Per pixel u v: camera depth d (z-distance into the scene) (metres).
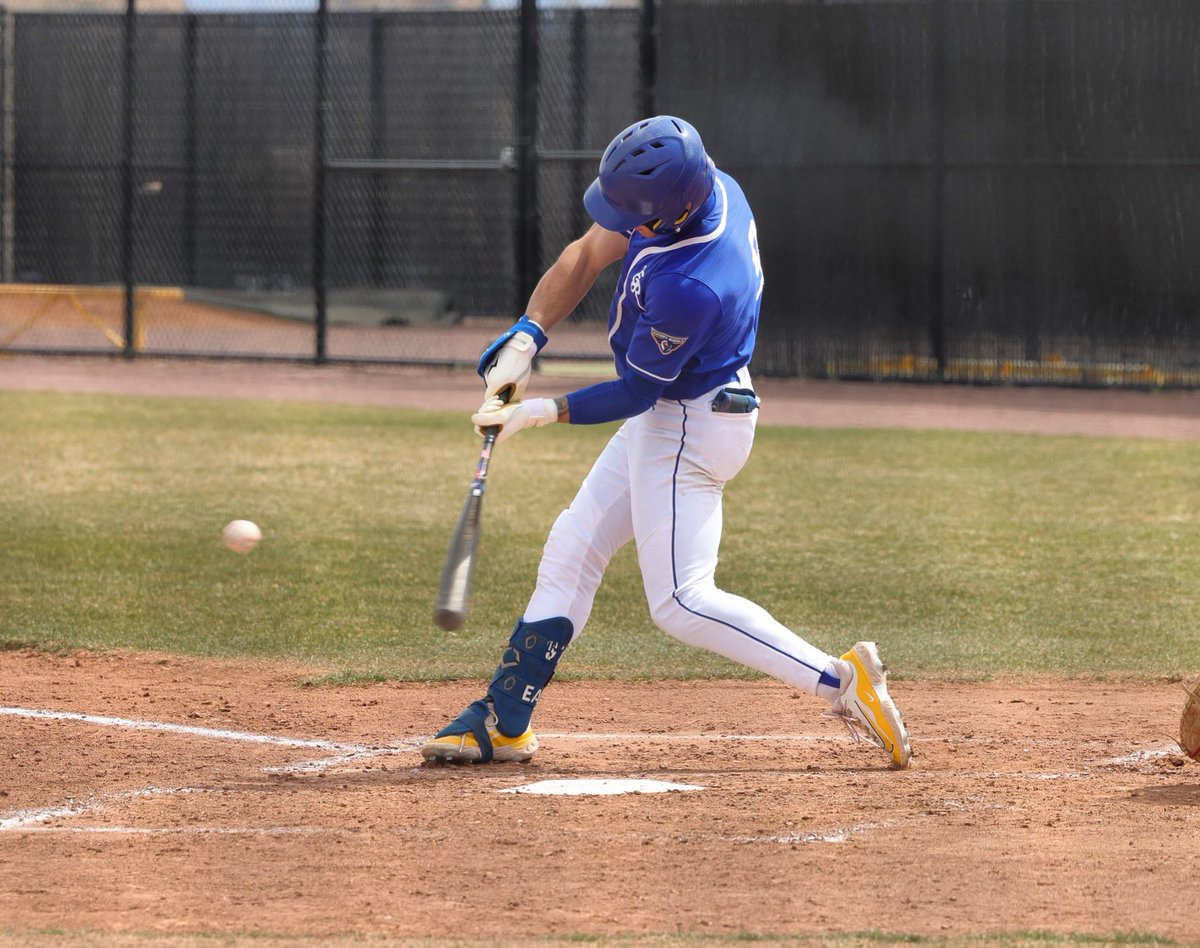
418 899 13.50
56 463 46.62
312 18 83.19
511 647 19.08
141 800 17.22
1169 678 24.52
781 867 14.38
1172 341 70.31
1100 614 29.06
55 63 84.75
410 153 83.25
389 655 26.06
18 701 22.62
